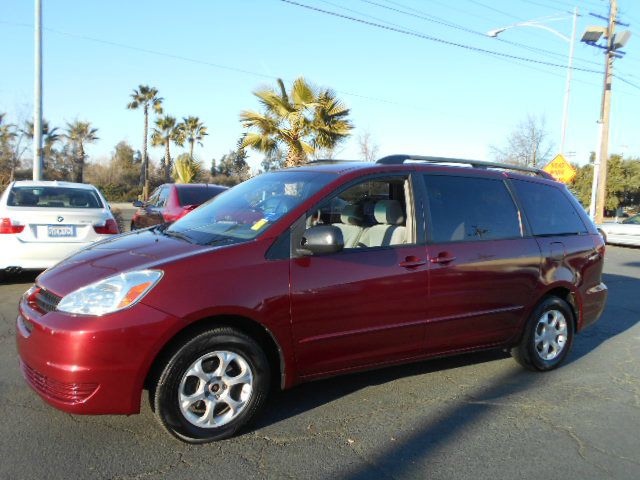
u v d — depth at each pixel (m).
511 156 33.28
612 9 21.59
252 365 3.42
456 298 4.19
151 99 45.75
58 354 3.01
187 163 25.53
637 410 4.15
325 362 3.69
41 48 16.27
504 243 4.52
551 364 4.92
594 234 5.33
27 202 7.63
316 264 3.60
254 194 4.29
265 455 3.24
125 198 45.34
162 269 3.21
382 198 4.41
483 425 3.78
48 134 44.69
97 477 2.93
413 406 4.05
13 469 2.98
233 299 3.27
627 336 6.33
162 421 3.18
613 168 43.53
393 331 3.91
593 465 3.29
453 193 4.41
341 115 15.39
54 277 3.43
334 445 3.40
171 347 3.18
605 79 22.20
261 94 15.16
